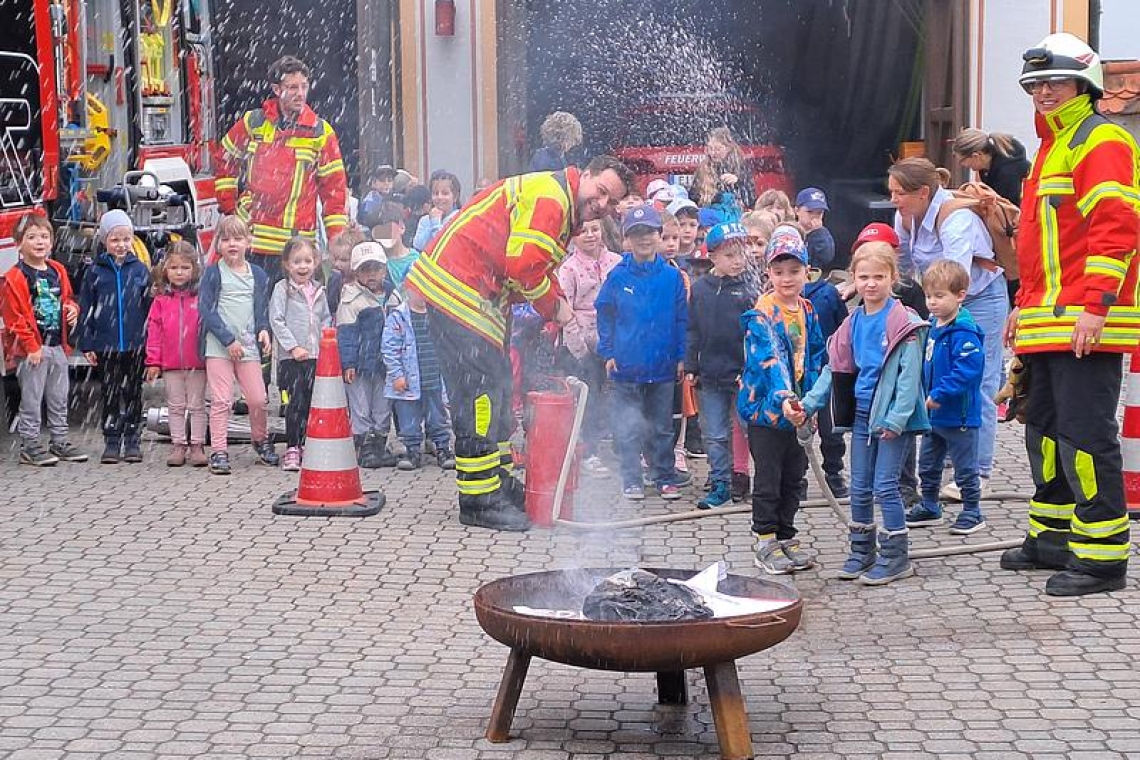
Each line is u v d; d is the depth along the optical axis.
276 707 6.10
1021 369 7.65
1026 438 7.80
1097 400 7.29
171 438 10.52
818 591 7.63
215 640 6.91
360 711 6.06
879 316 7.61
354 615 7.29
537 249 8.48
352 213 14.29
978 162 10.89
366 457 10.45
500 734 5.75
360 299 10.30
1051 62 7.16
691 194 12.88
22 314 10.19
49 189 10.94
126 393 10.45
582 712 6.07
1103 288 7.05
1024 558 7.82
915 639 6.87
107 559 8.18
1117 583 7.44
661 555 8.34
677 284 9.34
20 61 10.69
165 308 10.17
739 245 9.16
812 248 10.41
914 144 19.38
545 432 8.83
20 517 9.02
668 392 9.46
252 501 9.44
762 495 7.93
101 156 11.76
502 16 18.17
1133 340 7.19
